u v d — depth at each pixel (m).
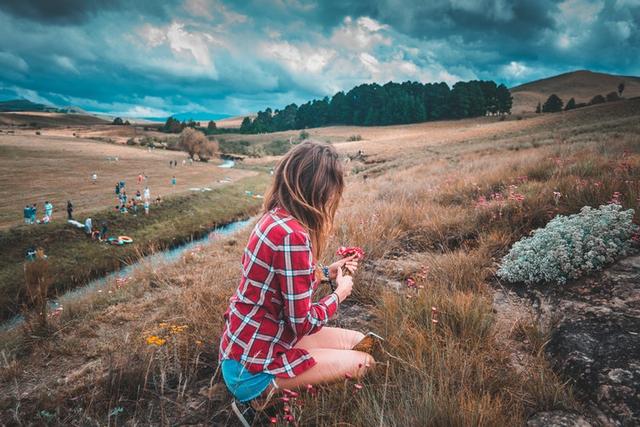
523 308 3.12
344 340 2.18
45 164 59.81
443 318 2.71
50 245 20.98
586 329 2.50
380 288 3.58
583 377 2.11
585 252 3.39
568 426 1.78
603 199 4.64
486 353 2.41
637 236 3.38
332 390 1.99
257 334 1.70
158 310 4.03
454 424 1.71
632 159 6.81
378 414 1.79
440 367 2.04
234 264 5.28
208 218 30.81
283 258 1.57
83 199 33.31
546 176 7.60
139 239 24.27
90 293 5.61
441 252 4.73
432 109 185.50
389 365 2.21
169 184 46.44
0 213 26.70
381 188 12.34
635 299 2.68
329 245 4.69
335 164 1.69
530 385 2.07
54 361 3.12
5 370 2.90
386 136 138.25
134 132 175.88
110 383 2.48
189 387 2.46
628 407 1.83
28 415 2.35
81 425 2.15
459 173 12.12
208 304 3.54
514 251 3.85
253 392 1.73
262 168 83.69
